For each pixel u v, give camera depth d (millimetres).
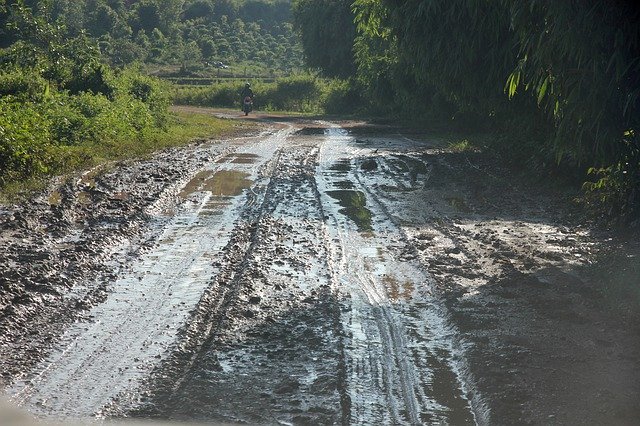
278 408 6008
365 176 19703
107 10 99812
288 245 11648
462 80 18078
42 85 25672
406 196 16500
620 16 9102
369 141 30438
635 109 9406
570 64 9703
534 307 8570
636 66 9172
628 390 6289
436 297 9055
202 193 16625
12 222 12570
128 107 29094
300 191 17109
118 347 7344
